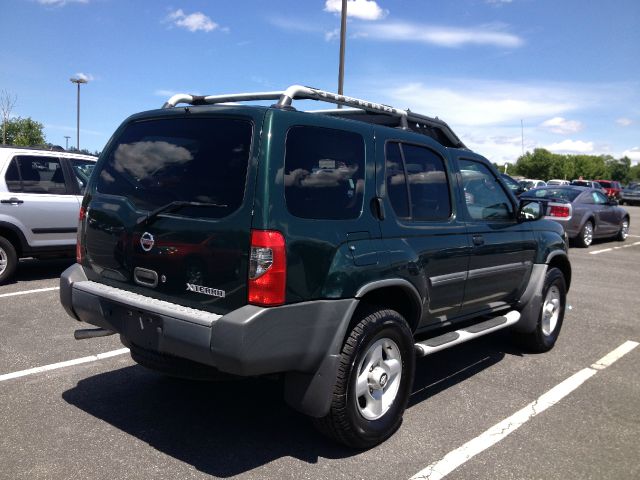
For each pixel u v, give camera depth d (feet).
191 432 12.17
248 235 9.87
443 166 14.42
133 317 11.21
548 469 11.23
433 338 14.01
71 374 15.29
